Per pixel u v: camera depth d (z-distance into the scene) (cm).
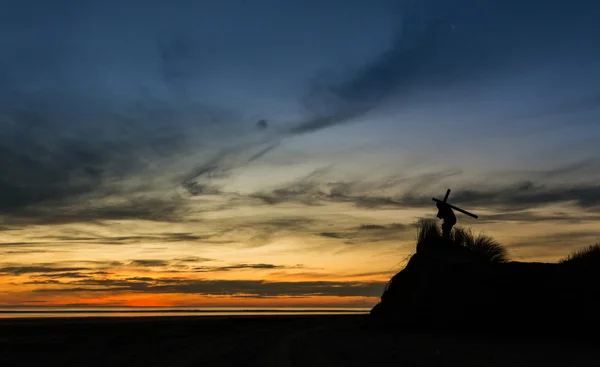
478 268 2495
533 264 2378
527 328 2153
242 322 3659
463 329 2339
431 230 2933
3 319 3928
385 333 2377
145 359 1458
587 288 2122
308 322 3662
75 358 1500
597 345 1816
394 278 2891
